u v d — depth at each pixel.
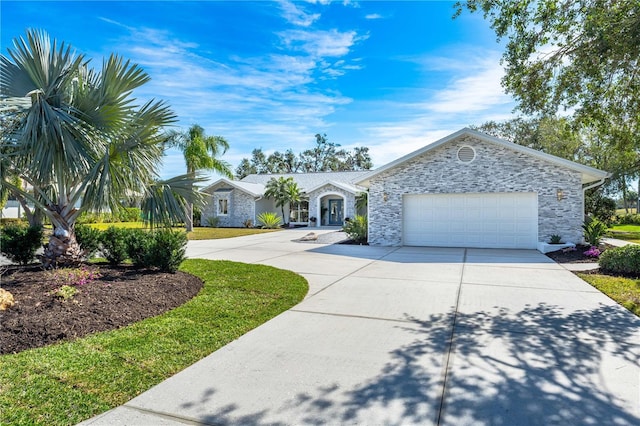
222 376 3.54
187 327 4.88
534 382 3.41
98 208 6.30
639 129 7.55
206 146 23.31
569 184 12.71
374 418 2.85
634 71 6.86
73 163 6.19
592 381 3.42
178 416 2.87
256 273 8.70
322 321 5.21
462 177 13.85
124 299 5.79
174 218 7.35
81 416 2.83
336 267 9.72
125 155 6.85
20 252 8.77
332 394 3.21
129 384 3.34
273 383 3.41
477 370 3.66
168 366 3.72
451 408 2.99
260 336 4.62
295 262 10.61
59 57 6.64
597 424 2.76
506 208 13.49
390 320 5.25
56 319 4.79
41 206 7.18
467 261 10.61
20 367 3.60
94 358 3.86
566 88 7.21
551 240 12.70
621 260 8.48
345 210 26.25
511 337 4.54
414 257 11.50
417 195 14.55
